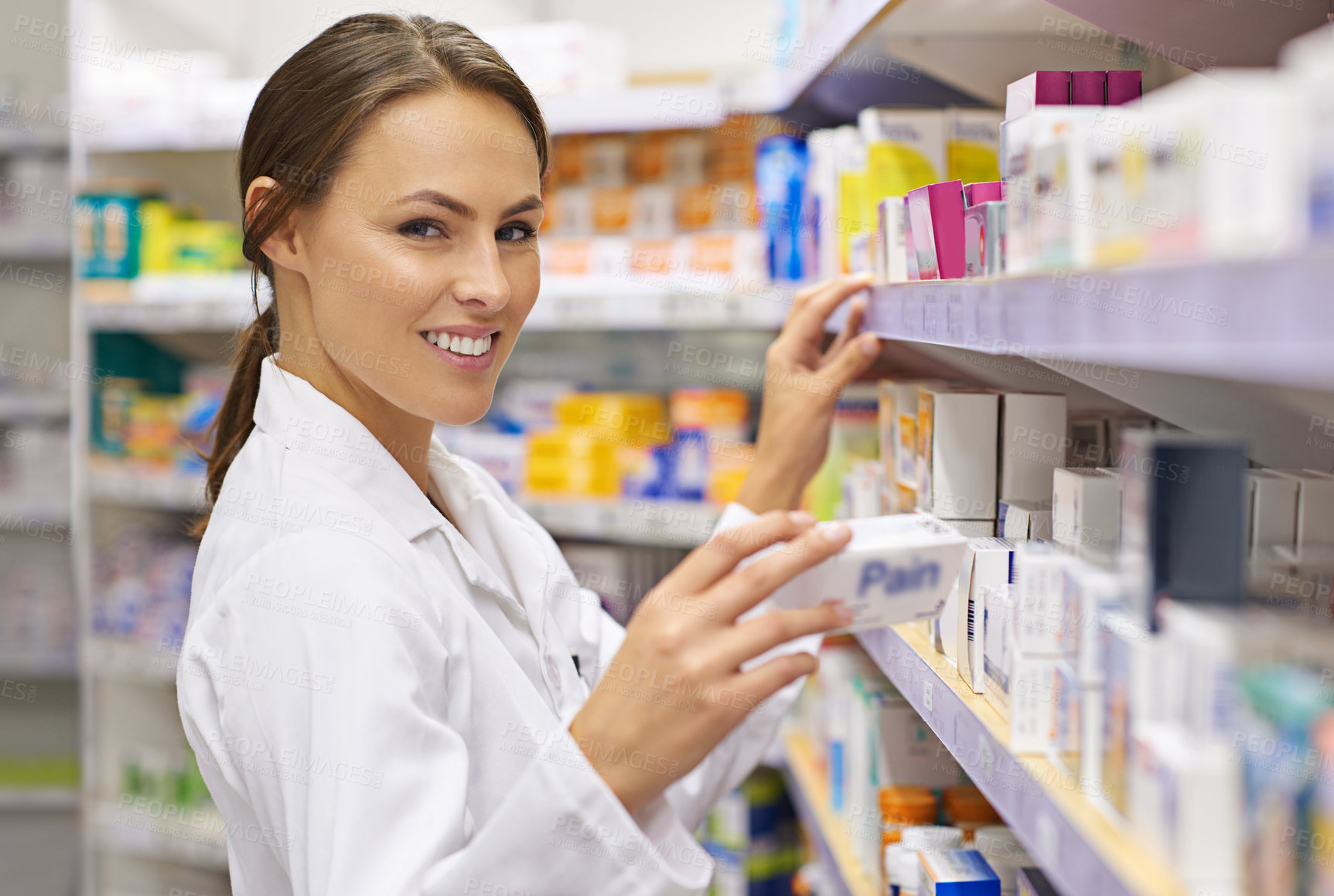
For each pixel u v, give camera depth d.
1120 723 0.65
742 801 2.57
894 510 1.46
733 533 0.77
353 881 0.79
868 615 0.80
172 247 3.08
